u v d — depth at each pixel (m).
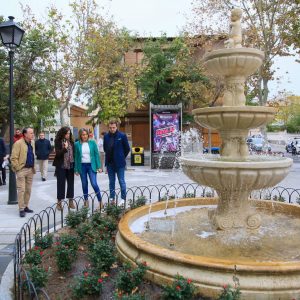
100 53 19.64
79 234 5.12
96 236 4.97
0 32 8.90
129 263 3.79
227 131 5.34
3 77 16.55
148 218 5.88
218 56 5.14
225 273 3.39
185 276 3.49
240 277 3.35
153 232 5.16
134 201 6.89
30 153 7.64
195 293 3.37
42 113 21.31
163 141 16.97
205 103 25.56
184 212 6.32
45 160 13.26
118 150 7.87
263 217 6.02
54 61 17.56
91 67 19.64
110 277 3.93
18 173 7.50
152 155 17.03
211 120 5.07
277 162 4.50
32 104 19.22
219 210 5.28
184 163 4.88
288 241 4.79
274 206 6.53
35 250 4.31
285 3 16.64
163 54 26.09
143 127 35.97
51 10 18.56
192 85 24.67
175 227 5.38
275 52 17.91
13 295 3.65
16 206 8.62
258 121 4.95
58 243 4.44
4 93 16.86
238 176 4.45
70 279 3.95
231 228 5.11
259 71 17.42
